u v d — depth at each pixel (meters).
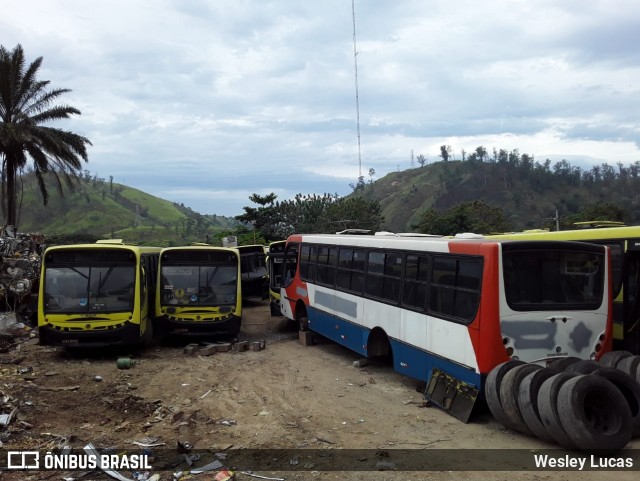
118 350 14.71
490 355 8.13
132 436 8.06
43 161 30.58
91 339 13.33
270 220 48.41
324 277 14.54
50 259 13.52
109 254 13.71
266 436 7.96
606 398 6.89
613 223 12.84
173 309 14.88
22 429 8.23
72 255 13.60
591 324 8.59
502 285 8.20
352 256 12.96
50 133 29.92
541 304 8.36
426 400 9.46
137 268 13.76
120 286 13.60
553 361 8.33
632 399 7.51
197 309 14.91
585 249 8.71
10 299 17.95
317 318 14.89
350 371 12.16
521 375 7.64
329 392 10.39
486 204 50.16
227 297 15.11
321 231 44.81
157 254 17.75
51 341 13.23
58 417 8.93
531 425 7.32
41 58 30.50
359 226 44.78
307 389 10.62
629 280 10.56
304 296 15.83
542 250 8.44
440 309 9.39
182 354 14.37
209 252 15.30
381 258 11.55
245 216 48.34
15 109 30.66
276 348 15.10
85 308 13.38
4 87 29.66
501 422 7.96
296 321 17.08
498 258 8.23
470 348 8.50
